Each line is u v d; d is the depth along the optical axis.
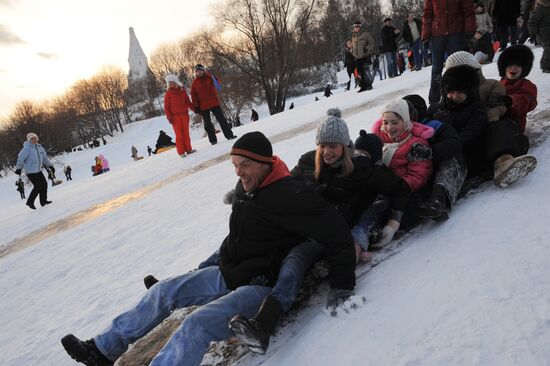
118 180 10.55
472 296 2.09
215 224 5.13
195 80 10.31
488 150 3.08
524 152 3.37
